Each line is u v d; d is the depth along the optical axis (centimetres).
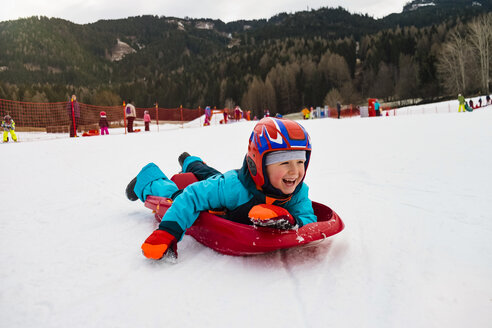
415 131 916
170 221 205
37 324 140
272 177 204
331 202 327
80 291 166
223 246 205
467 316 134
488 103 3966
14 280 177
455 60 6203
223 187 223
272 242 188
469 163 461
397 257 193
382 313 140
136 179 299
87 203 340
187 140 1002
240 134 1148
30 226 266
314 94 10475
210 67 14250
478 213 263
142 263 196
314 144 791
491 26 5975
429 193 335
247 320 139
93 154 734
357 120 1672
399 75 9906
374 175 438
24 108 3412
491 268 173
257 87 10462
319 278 172
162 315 144
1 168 559
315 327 133
